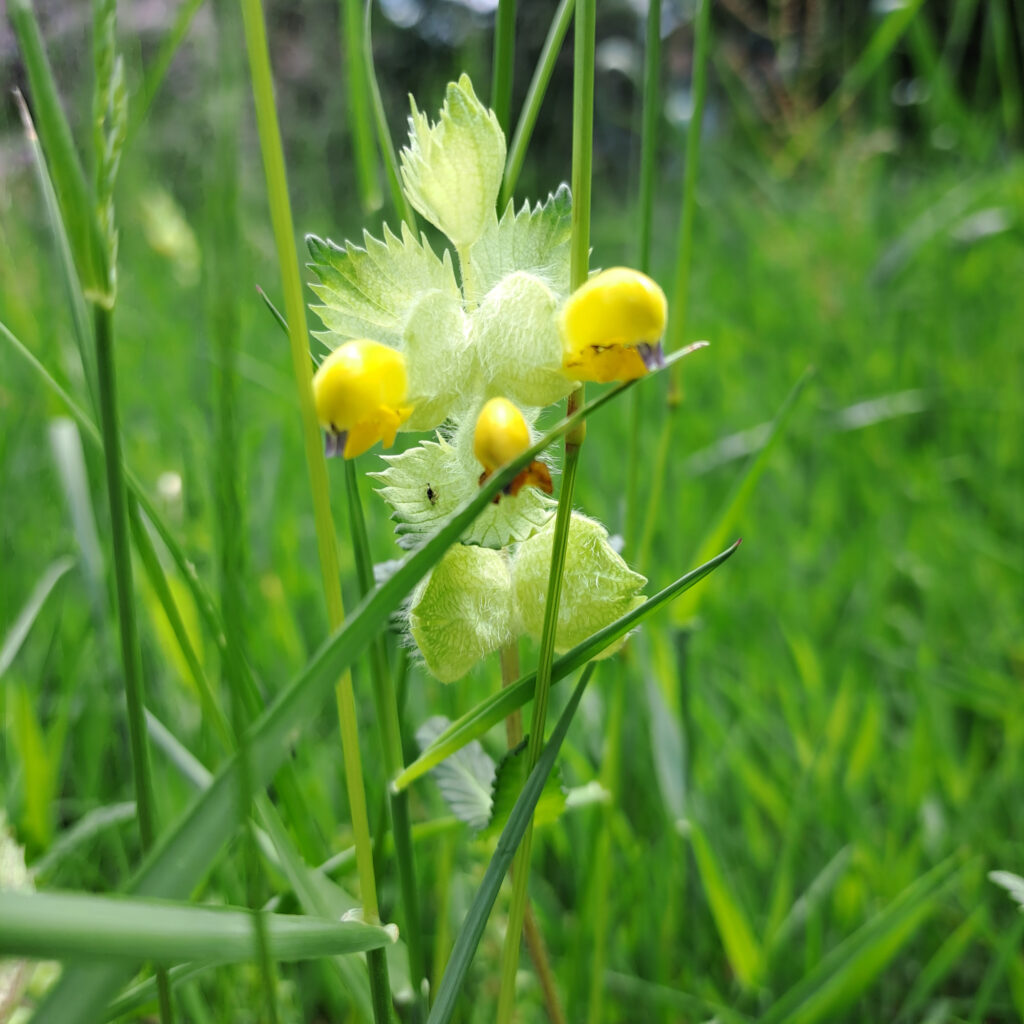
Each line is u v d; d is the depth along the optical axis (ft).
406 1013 0.40
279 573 0.79
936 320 1.45
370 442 0.28
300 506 0.95
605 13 2.32
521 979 0.54
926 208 1.72
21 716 0.55
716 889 0.52
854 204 1.65
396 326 0.33
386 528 0.82
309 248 0.33
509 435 0.27
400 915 0.52
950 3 2.40
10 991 0.35
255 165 1.65
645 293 0.28
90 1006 0.19
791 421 1.19
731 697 0.71
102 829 0.53
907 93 1.78
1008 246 1.61
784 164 1.66
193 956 0.19
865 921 0.57
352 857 0.40
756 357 1.41
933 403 1.20
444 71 2.31
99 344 0.24
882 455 1.13
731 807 0.67
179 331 1.28
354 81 0.51
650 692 0.56
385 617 0.23
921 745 0.65
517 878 0.33
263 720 0.22
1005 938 0.47
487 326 0.31
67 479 0.63
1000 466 1.10
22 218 1.08
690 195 0.52
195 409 0.97
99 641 0.57
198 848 0.21
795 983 0.56
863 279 1.54
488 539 0.33
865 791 0.67
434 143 0.32
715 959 0.58
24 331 0.95
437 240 1.12
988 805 0.62
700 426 1.21
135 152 1.23
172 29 0.38
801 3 1.61
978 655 0.83
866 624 0.84
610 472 1.07
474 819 0.39
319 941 0.24
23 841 0.54
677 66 1.95
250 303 1.40
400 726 0.41
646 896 0.57
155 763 0.59
